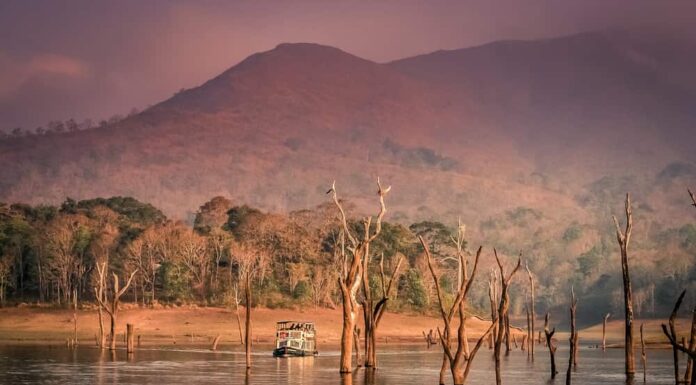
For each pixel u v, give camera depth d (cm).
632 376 15750
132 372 18000
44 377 16925
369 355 18075
